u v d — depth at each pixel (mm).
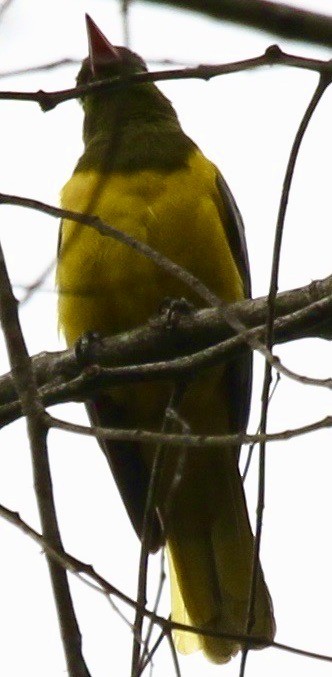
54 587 6672
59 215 7113
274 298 7246
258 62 6301
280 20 5141
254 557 7285
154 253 7094
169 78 6391
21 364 6922
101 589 6629
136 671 6633
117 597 6656
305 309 8352
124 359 9586
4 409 8586
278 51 6309
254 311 9055
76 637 6605
